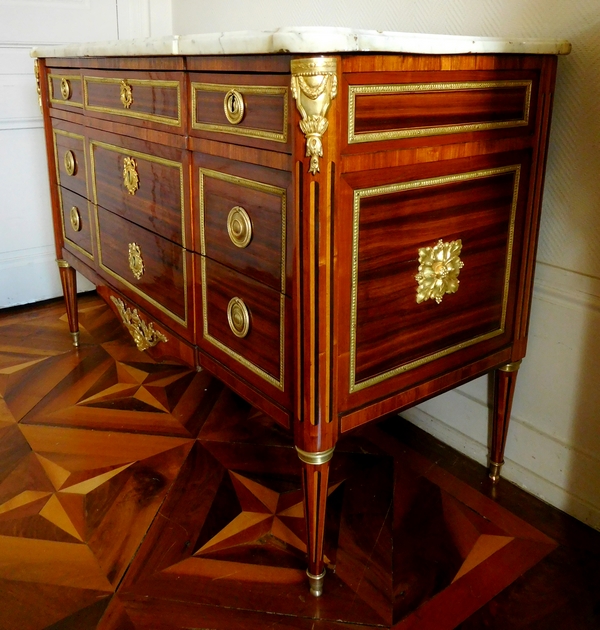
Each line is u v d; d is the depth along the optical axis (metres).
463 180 0.92
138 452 1.32
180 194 1.04
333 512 1.14
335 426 0.87
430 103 0.84
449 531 1.10
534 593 0.97
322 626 0.91
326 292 0.79
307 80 0.70
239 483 1.22
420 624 0.91
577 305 1.08
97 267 1.48
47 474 1.24
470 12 1.13
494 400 1.17
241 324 0.95
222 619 0.92
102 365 1.70
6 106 1.92
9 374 1.64
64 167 1.56
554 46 0.95
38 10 1.91
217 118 0.90
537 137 1.01
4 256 2.04
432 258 0.92
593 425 1.09
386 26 1.29
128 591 0.97
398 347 0.93
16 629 0.89
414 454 1.31
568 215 1.07
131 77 1.12
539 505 1.17
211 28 1.92
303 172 0.74
